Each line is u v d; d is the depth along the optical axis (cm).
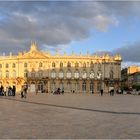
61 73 16188
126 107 3462
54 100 5350
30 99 5728
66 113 2741
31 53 16275
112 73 16512
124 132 1616
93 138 1438
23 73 16312
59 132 1617
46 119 2238
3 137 1463
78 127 1803
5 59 16562
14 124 1938
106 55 16525
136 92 12838
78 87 16200
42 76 16125
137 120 2166
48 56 16175
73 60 16238
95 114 2642
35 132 1617
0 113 2711
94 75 16300
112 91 9812
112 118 2308
